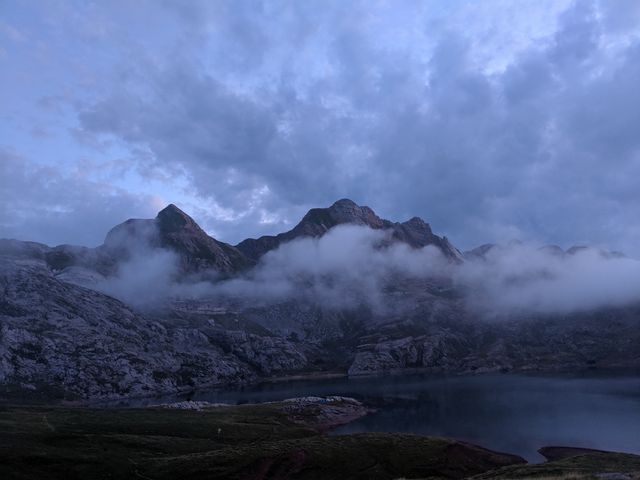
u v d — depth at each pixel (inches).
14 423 5723.4
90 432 5541.3
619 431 6254.9
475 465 4714.6
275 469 4266.7
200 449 5108.3
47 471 4055.1
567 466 3934.5
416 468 4463.6
